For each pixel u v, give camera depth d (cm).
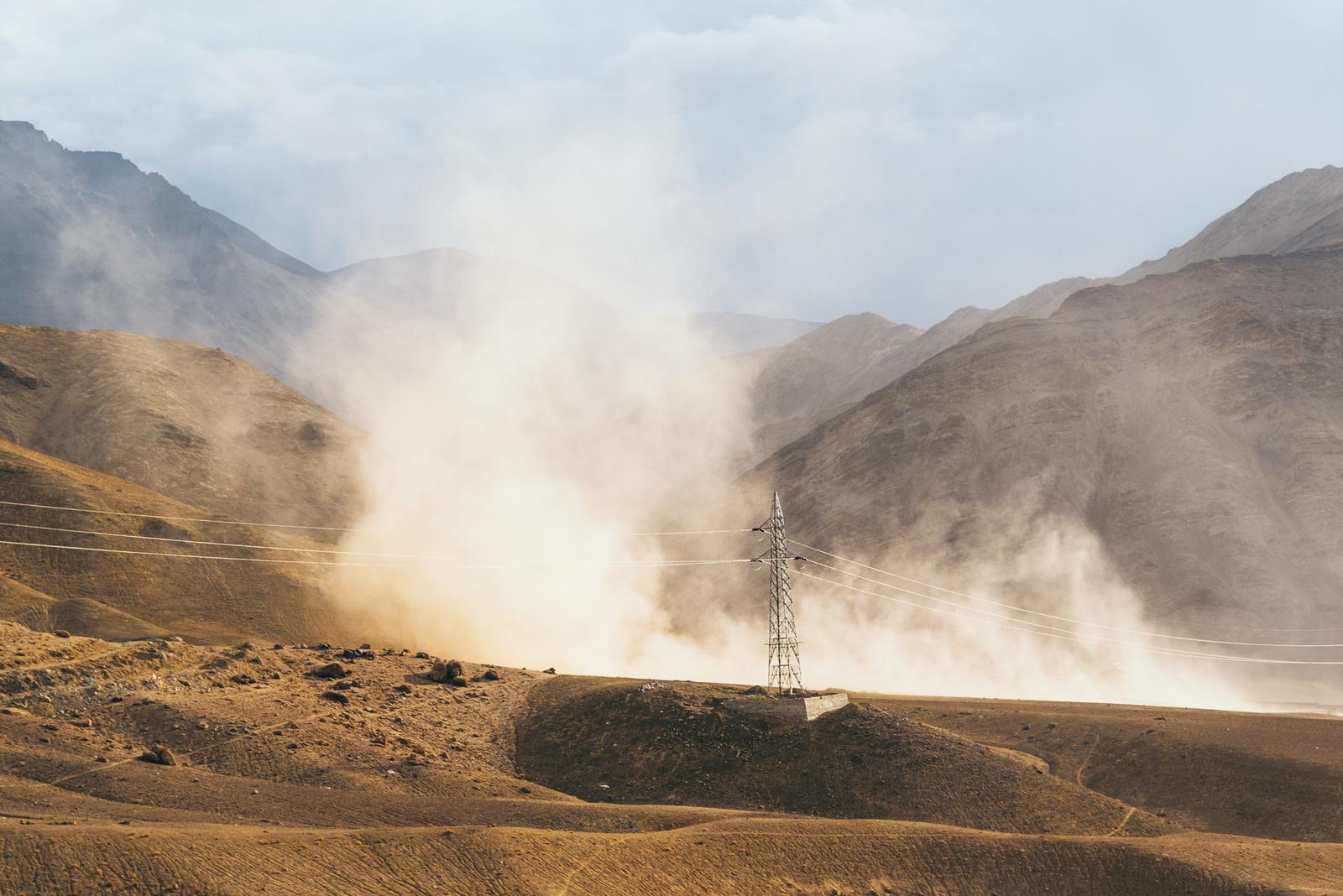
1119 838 8781
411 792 8831
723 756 10175
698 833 8019
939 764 10088
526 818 8244
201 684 10238
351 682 11081
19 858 6000
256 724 9469
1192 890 8125
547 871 7031
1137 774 11362
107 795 7638
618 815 8500
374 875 6619
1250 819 10412
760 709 10656
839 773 9981
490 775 9681
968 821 9462
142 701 9519
